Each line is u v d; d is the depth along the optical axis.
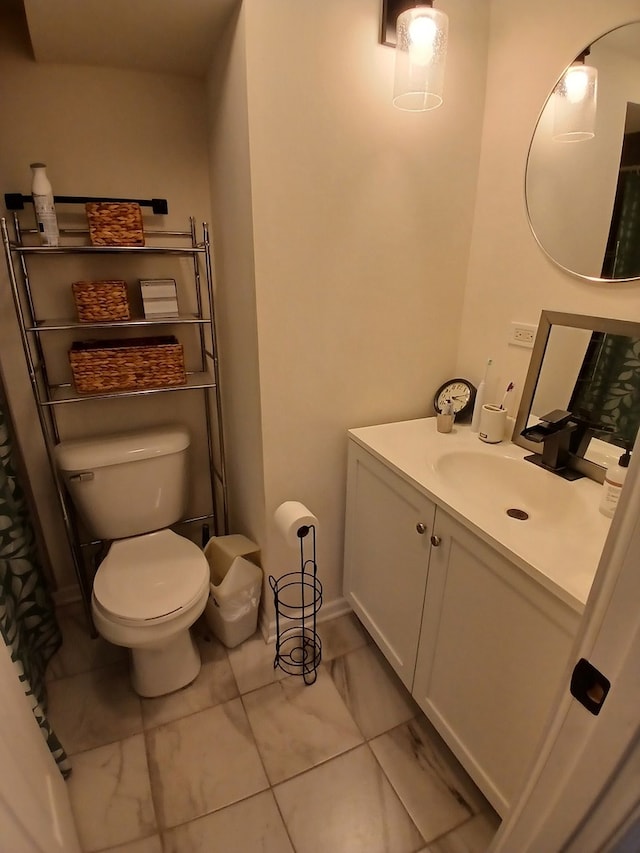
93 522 1.70
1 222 1.29
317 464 1.67
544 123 1.33
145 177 1.67
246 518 1.90
